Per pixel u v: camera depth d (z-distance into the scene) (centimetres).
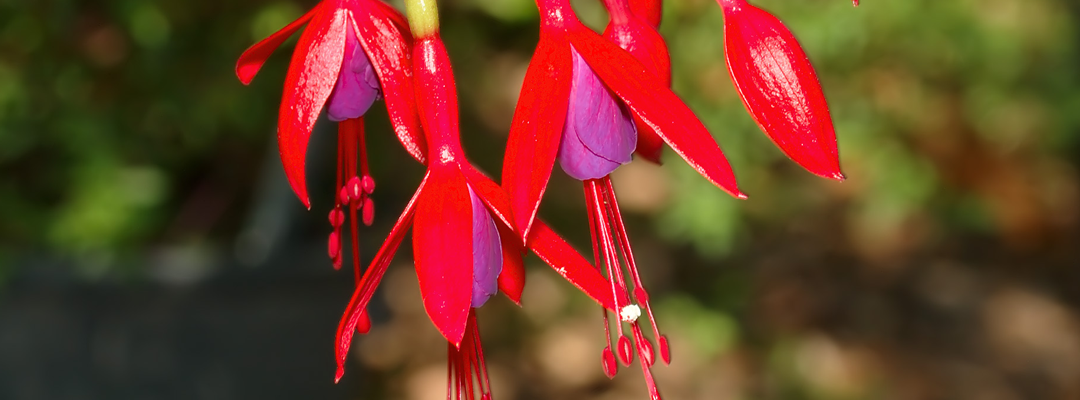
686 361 81
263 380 63
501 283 33
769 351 85
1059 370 89
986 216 102
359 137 35
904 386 86
